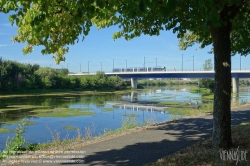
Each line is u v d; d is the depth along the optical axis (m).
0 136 19.31
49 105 41.75
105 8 6.75
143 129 12.06
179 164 6.67
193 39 17.00
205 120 14.25
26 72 75.50
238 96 54.41
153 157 7.70
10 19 6.39
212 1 5.11
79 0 6.05
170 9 4.02
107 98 58.16
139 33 10.30
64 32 7.63
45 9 6.05
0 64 68.62
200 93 74.00
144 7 3.93
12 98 55.56
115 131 12.95
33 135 19.22
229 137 7.77
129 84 113.75
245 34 9.70
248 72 64.06
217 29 7.48
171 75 78.88
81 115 30.30
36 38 7.20
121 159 7.60
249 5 8.01
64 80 84.38
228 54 7.59
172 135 10.62
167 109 34.78
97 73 100.50
